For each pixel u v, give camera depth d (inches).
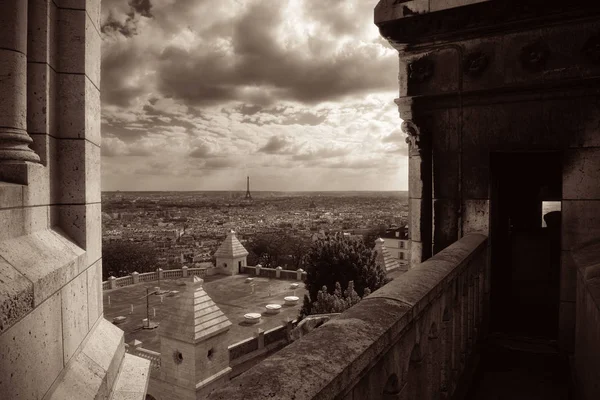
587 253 203.5
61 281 126.1
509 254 337.7
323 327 87.5
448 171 292.8
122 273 2613.2
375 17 299.6
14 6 123.1
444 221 294.7
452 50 287.7
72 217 151.9
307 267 1234.0
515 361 228.2
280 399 56.6
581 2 243.4
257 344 970.7
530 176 349.1
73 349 138.3
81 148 152.8
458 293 178.7
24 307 100.1
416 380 117.8
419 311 113.7
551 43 256.8
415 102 298.7
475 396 192.4
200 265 3203.7
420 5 282.7
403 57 305.4
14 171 122.5
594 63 247.1
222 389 59.3
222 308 1443.2
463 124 286.5
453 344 166.2
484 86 277.0
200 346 694.5
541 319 298.0
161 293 1658.5
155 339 1143.0
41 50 138.3
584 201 250.8
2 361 89.1
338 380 67.5
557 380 207.2
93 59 164.7
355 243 1226.6
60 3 150.1
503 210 335.6
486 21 270.2
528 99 265.1
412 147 303.4
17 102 125.3
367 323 90.5
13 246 112.1
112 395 161.5
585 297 161.3
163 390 709.3
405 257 3058.6
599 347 127.0
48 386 116.2
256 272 1968.5
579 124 251.9
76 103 152.0
